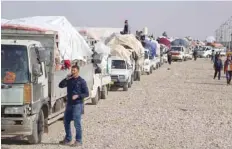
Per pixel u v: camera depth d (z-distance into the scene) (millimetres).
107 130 19859
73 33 28734
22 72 15594
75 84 15984
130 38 56594
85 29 48969
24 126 15250
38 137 16344
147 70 64750
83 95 16047
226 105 31297
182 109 28297
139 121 22734
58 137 17922
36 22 27047
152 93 38625
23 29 24609
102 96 33406
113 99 33531
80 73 23656
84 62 28281
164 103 31391
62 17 29109
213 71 75500
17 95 15148
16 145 16031
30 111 15367
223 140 18203
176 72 71250
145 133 19375
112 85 40344
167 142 17453
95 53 33750
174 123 22422
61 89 19656
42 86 16812
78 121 16125
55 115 19250
